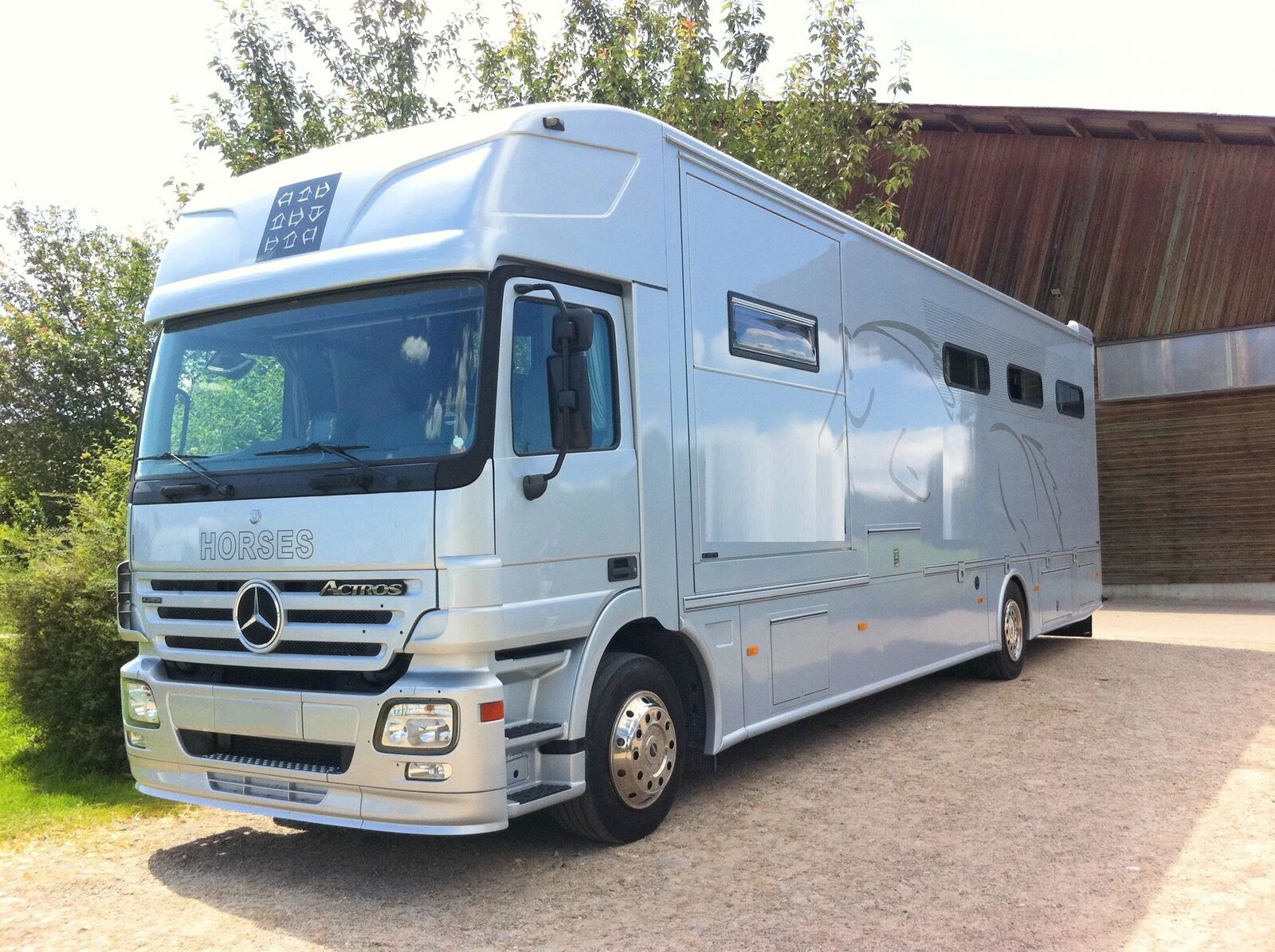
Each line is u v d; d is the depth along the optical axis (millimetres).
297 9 12391
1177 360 17438
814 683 6445
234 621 4684
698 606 5434
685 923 4172
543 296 4668
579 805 4910
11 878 4926
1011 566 9656
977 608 8906
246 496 4688
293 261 4863
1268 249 16703
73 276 18484
